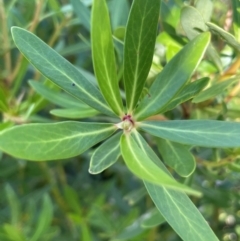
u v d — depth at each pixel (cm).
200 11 25
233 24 25
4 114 33
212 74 29
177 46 28
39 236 35
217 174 31
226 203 39
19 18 40
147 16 19
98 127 20
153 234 41
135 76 20
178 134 20
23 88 46
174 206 20
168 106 21
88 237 36
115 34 29
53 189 46
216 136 19
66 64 21
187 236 19
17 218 40
